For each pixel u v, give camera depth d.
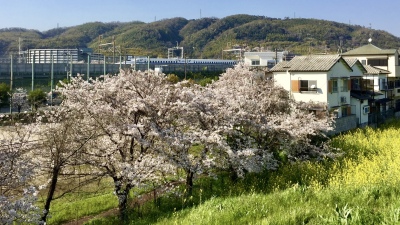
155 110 14.17
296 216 7.60
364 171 15.53
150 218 12.29
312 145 19.92
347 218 6.85
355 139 24.73
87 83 14.20
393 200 8.57
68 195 15.55
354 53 42.88
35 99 32.66
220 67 73.88
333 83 30.64
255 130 17.92
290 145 18.84
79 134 12.92
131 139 14.09
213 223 8.36
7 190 10.65
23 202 9.84
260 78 28.72
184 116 14.72
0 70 45.72
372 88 36.94
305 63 31.44
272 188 14.68
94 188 16.75
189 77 61.59
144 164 12.95
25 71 47.97
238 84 25.12
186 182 15.48
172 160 13.56
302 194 10.27
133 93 14.50
